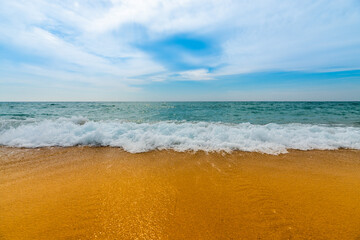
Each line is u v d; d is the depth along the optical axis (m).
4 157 4.21
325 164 3.85
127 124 7.09
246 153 4.52
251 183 3.01
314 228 1.98
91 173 3.39
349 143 5.18
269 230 1.95
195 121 10.52
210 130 6.35
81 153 4.52
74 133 5.90
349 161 4.02
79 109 20.12
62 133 5.84
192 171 3.49
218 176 3.28
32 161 3.98
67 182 3.03
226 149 4.79
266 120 11.27
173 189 2.81
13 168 3.60
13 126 7.02
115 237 1.85
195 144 5.12
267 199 2.54
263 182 3.05
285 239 1.83
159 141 5.21
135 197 2.58
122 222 2.07
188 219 2.13
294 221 2.09
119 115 14.08
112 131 6.00
